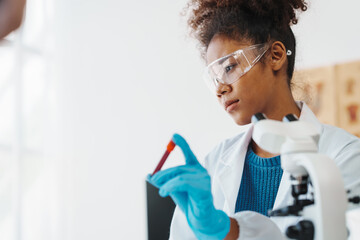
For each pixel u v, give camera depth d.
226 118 3.91
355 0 3.41
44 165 4.48
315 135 0.81
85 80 4.65
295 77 1.51
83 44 4.72
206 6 1.42
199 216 0.92
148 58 4.38
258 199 1.35
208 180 0.90
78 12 4.80
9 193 4.21
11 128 4.26
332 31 3.45
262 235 1.05
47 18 4.75
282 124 0.83
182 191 0.98
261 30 1.29
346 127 3.28
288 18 1.34
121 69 4.50
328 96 3.38
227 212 1.40
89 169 4.48
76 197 4.48
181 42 4.23
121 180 4.31
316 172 0.73
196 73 4.12
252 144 1.42
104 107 4.52
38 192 4.39
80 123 4.60
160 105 4.24
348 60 3.36
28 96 4.46
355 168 1.15
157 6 4.40
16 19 0.57
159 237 1.71
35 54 4.59
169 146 0.96
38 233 4.32
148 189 1.78
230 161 1.43
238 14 1.31
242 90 1.25
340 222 0.71
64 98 4.69
